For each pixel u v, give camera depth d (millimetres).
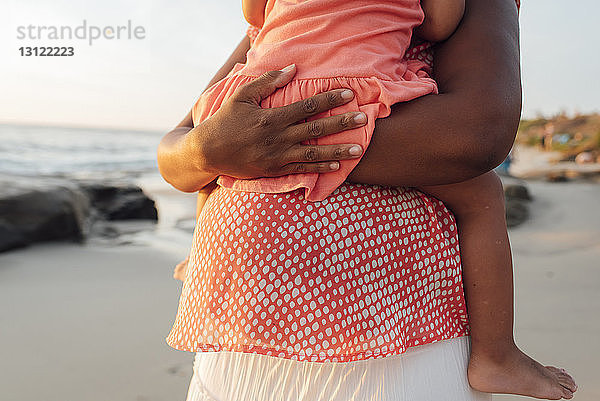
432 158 1014
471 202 1192
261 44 1169
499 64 1071
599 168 16109
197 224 1243
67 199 7074
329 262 1030
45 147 30703
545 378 1251
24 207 6680
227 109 1052
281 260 1037
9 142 32188
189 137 1104
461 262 1207
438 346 1148
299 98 1055
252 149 1032
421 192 1156
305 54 1081
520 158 22688
